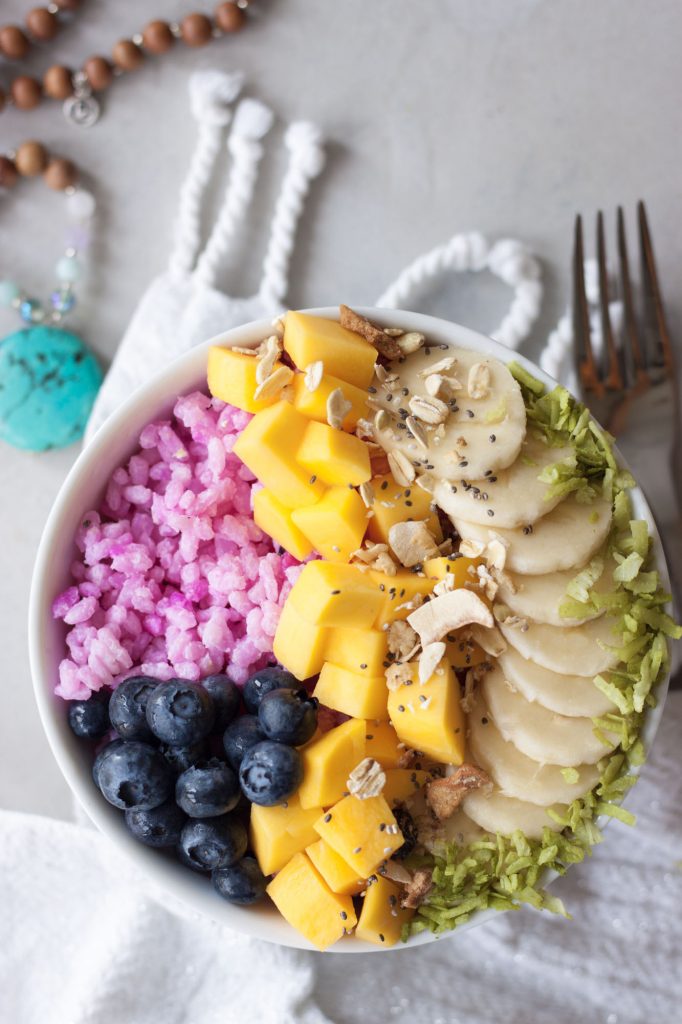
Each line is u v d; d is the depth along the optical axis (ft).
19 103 1.63
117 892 1.60
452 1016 1.59
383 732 1.33
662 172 1.63
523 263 1.60
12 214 1.65
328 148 1.63
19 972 1.60
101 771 1.30
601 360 1.56
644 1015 1.58
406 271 1.60
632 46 1.63
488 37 1.63
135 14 1.64
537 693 1.30
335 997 1.59
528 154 1.63
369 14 1.63
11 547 1.64
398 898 1.31
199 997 1.58
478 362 1.34
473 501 1.31
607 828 1.60
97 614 1.37
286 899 1.30
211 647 1.35
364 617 1.29
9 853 1.61
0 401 1.61
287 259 1.62
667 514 1.54
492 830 1.32
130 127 1.64
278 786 1.28
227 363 1.32
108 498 1.39
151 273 1.64
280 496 1.33
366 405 1.33
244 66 1.63
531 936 1.59
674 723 1.58
